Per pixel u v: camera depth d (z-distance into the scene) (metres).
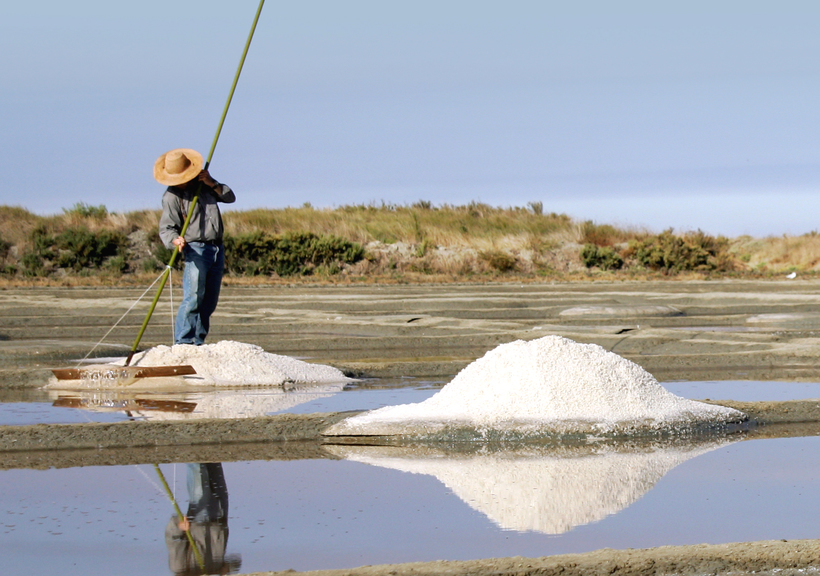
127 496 8.16
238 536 6.96
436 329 25.28
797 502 7.89
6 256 55.53
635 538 6.89
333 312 32.56
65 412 12.38
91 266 55.34
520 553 6.54
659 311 30.83
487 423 10.79
